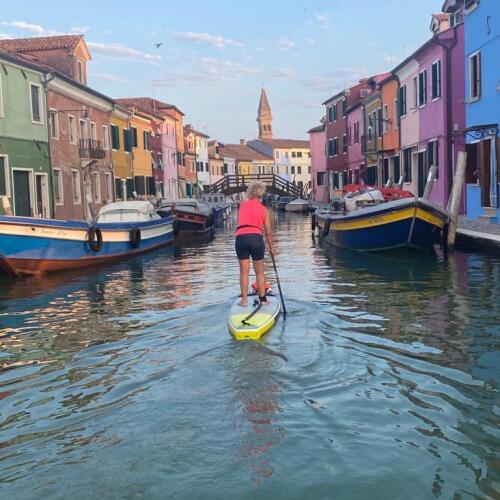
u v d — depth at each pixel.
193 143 73.19
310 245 22.03
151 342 7.63
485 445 4.40
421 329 7.89
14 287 13.45
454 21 26.97
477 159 20.17
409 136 29.50
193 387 5.70
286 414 4.98
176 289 12.30
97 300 11.26
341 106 48.75
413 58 27.41
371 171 38.69
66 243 16.36
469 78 20.78
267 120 159.12
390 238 17.22
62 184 28.45
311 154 62.56
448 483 3.86
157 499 3.76
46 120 26.62
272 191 64.56
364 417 4.92
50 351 7.47
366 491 3.78
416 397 5.36
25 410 5.41
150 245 22.38
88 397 5.66
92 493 3.86
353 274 13.52
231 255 20.03
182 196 59.22
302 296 10.62
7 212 16.80
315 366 6.26
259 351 6.87
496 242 15.01
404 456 4.23
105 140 36.03
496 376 5.92
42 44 33.09
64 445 4.59
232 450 4.36
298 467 4.09
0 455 4.47
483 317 8.52
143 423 4.90
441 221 16.59
